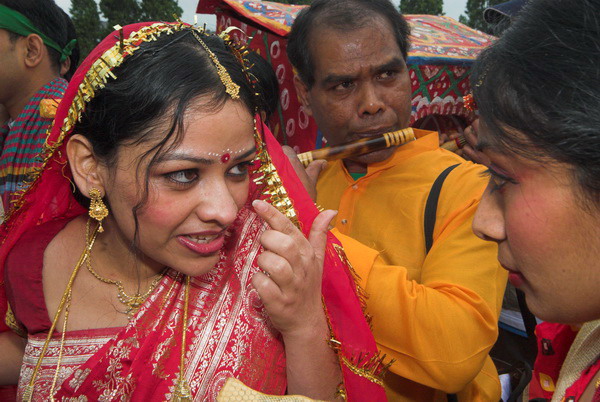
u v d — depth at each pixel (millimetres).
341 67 1529
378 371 1106
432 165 1595
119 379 971
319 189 1840
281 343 1077
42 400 981
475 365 1256
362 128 1593
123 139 844
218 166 867
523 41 634
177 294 1042
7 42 1802
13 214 1085
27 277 1041
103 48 919
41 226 1106
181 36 876
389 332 1277
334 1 1613
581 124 574
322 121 1688
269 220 913
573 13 601
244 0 2297
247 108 885
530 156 625
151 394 985
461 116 2359
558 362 1103
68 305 1025
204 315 1038
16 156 1739
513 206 684
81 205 1087
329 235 1204
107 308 1037
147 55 837
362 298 1213
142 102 814
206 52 865
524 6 677
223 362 1017
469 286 1302
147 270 1042
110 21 7484
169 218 878
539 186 646
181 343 1014
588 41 585
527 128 615
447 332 1229
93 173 943
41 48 1889
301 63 1670
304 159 1604
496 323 1300
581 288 667
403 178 1595
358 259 1324
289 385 1058
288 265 905
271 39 2164
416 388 1438
